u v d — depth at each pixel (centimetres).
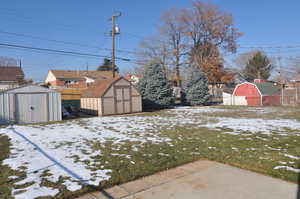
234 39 3791
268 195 371
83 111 2075
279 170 478
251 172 476
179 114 1819
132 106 2011
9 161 582
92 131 1043
